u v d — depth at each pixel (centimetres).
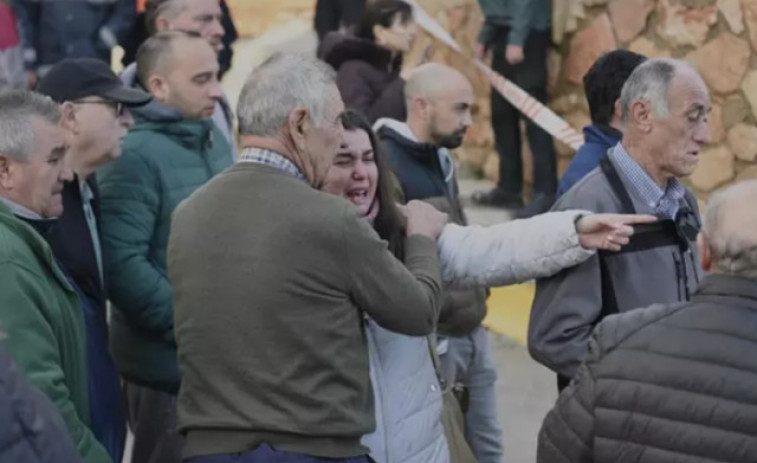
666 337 383
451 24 1134
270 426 409
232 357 412
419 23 1084
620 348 388
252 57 1280
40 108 467
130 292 552
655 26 998
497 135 1077
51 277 454
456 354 598
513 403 816
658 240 490
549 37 1039
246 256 411
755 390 370
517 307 938
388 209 452
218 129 614
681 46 983
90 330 511
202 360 418
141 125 569
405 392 443
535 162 1052
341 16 1026
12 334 430
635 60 574
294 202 412
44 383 434
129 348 575
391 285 413
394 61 835
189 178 571
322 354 410
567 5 1041
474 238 464
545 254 461
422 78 610
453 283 469
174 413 586
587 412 390
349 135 446
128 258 552
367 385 424
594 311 482
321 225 409
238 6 1370
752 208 384
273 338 409
